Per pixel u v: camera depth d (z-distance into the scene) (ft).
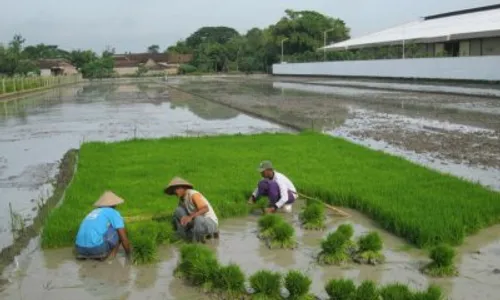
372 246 21.85
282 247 23.89
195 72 336.70
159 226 25.17
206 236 25.16
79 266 22.54
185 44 449.48
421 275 20.49
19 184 39.50
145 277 21.24
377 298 17.53
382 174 35.47
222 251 23.75
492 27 134.92
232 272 19.40
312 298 18.54
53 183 39.42
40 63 333.42
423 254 22.58
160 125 73.05
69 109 104.06
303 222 26.99
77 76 286.87
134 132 66.44
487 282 19.70
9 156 51.88
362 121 69.31
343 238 22.15
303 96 119.75
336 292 17.71
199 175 36.86
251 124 71.72
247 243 24.70
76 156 48.62
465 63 129.49
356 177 34.76
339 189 31.17
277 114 80.89
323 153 44.06
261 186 29.48
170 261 22.86
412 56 174.81
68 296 19.74
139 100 124.06
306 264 22.03
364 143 51.88
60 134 67.10
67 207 29.27
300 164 39.58
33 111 101.45
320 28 285.23
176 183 25.23
